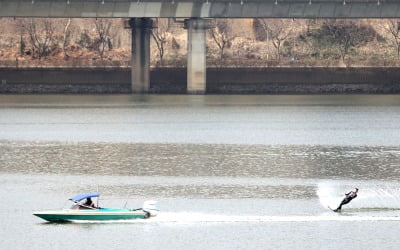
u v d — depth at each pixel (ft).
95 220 531.91
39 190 610.65
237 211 554.05
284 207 564.71
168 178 652.48
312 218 540.52
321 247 492.13
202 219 537.24
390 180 647.56
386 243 497.87
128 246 492.54
